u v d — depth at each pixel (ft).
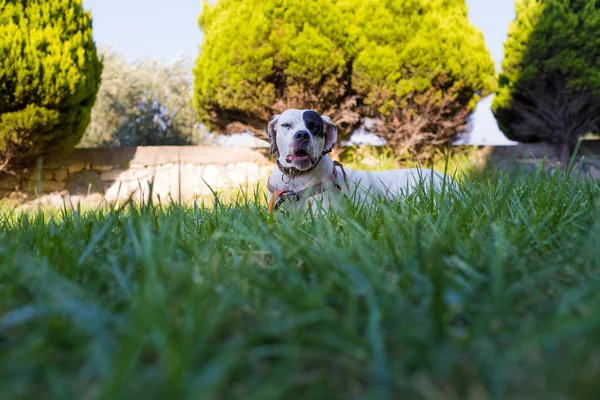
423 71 30.32
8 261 4.70
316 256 5.16
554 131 32.99
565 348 3.07
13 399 2.64
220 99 30.99
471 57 31.09
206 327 3.26
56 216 10.25
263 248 5.67
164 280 4.66
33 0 27.22
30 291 4.23
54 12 27.81
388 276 4.69
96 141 43.98
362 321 3.61
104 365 2.77
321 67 29.86
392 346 3.33
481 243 5.41
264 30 29.55
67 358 3.10
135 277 4.81
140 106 43.14
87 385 2.80
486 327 3.28
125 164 31.17
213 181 31.86
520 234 5.90
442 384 2.83
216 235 5.87
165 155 31.63
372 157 31.71
